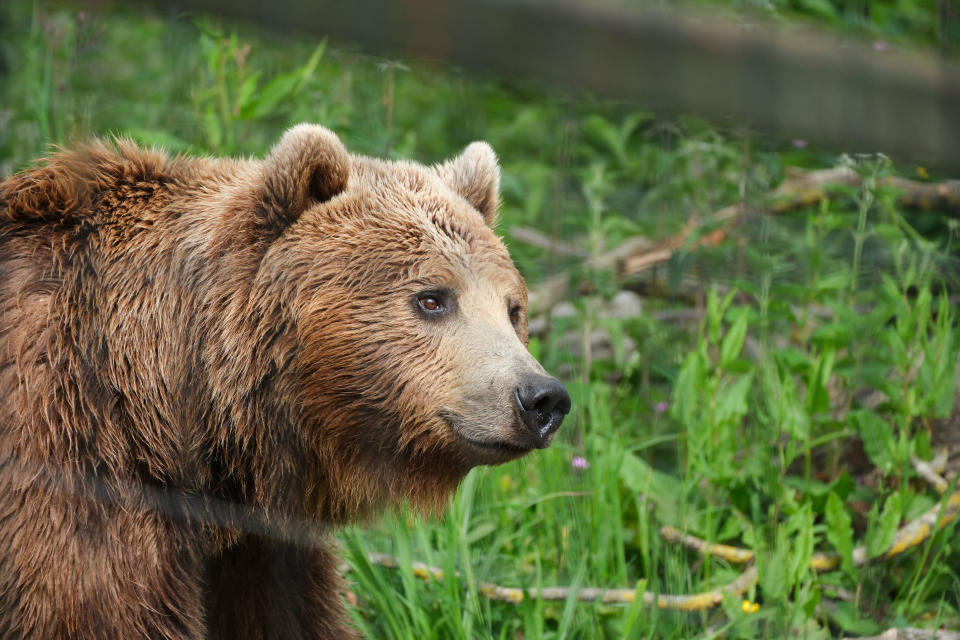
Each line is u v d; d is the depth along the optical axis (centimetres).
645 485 1007
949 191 1262
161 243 748
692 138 1305
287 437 756
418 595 912
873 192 1117
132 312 732
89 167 764
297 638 839
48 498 684
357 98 1286
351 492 776
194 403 745
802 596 878
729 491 1019
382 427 743
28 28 1295
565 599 912
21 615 685
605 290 1295
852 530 959
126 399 723
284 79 1135
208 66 1150
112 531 702
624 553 1019
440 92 1647
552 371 1248
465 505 953
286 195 742
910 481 1066
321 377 732
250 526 780
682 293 1380
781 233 1248
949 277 1183
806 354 1187
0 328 712
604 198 1466
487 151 856
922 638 894
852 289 1133
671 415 1075
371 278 728
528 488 1091
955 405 1091
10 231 743
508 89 1479
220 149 1158
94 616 690
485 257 757
